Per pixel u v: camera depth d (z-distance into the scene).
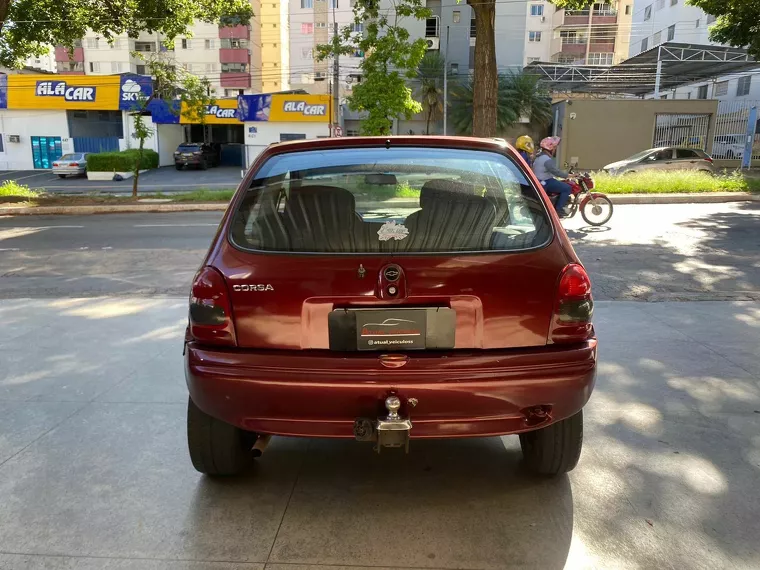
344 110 42.22
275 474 3.15
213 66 60.06
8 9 19.91
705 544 2.51
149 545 2.54
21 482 3.05
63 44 21.55
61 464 3.23
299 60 54.22
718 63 33.62
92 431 3.62
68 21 20.47
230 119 39.66
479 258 2.54
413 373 2.44
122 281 7.89
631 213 13.46
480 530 2.63
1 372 4.61
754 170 27.09
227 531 2.64
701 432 3.52
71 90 39.69
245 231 2.66
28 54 21.36
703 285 7.07
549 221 2.71
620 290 6.91
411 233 2.60
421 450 3.42
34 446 3.43
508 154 2.96
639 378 4.33
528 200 2.76
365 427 2.47
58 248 10.60
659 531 2.60
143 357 4.93
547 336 2.57
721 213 13.30
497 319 2.53
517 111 42.88
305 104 39.16
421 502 2.87
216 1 22.03
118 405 3.99
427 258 2.53
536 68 40.72
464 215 2.68
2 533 2.63
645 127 29.56
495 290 2.52
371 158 2.94
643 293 6.76
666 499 2.85
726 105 30.94
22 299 6.94
